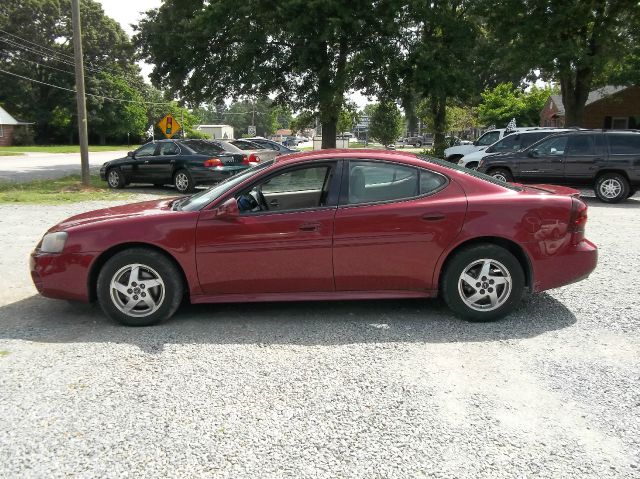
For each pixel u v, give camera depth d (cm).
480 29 2545
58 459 289
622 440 303
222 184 530
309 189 498
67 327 489
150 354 424
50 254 488
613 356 413
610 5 2345
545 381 373
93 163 3253
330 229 475
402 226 475
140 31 2380
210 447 299
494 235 475
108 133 7456
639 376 379
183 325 491
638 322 482
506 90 4834
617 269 666
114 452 295
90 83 7050
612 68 2502
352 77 2162
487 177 508
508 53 2381
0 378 382
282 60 2220
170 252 476
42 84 7106
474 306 486
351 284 486
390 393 358
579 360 406
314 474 276
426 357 414
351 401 348
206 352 428
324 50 2089
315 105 2228
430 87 2114
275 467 282
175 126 2397
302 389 364
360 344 441
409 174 491
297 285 486
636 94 3131
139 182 1647
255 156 1684
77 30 1616
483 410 336
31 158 3834
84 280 485
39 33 6988
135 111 7512
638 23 2330
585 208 496
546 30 2345
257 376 384
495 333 462
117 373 390
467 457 289
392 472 277
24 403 347
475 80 2330
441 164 502
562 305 532
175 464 285
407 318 502
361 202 483
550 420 324
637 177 1305
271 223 475
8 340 456
